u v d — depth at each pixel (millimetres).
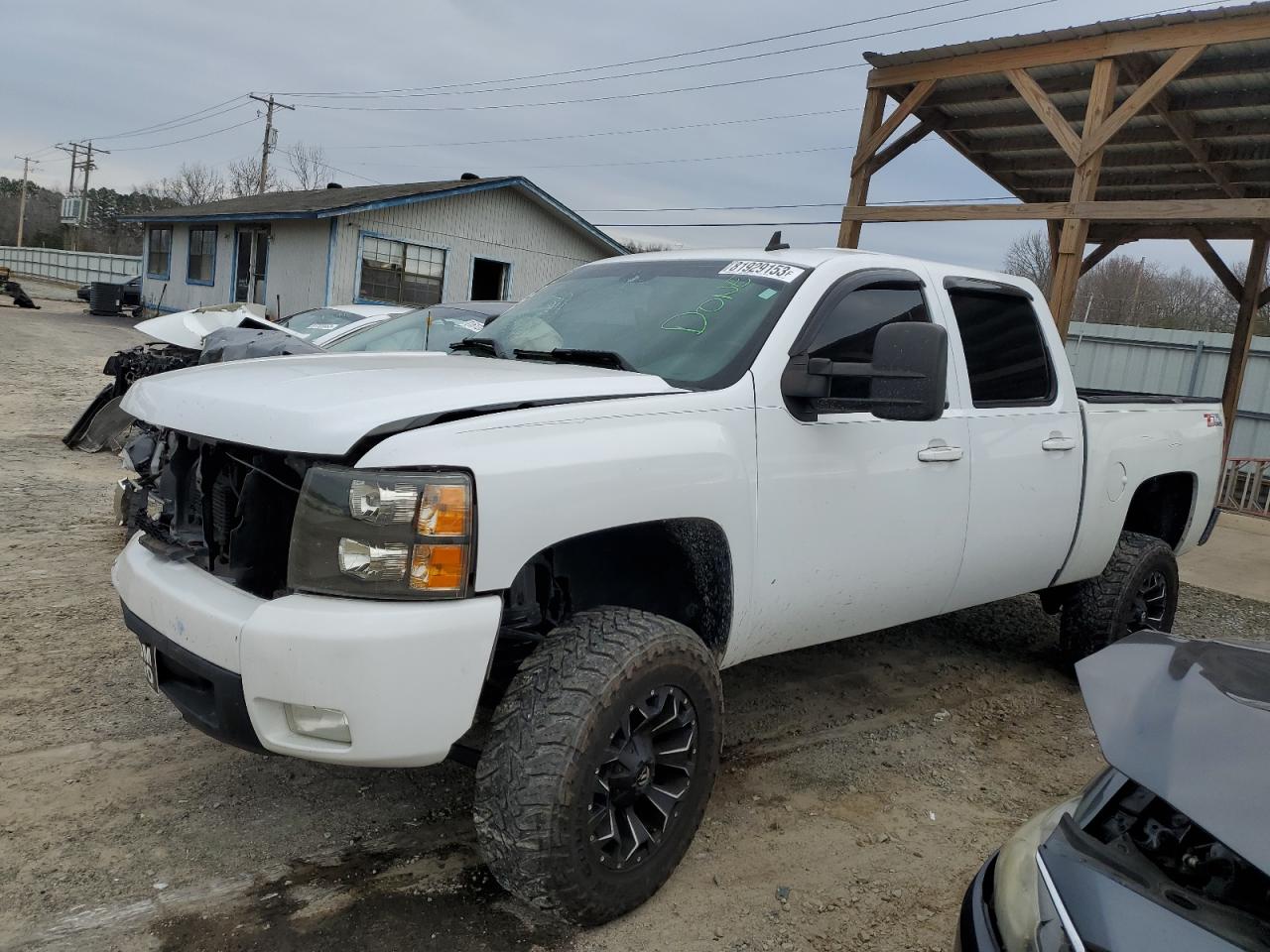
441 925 2756
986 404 4168
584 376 3066
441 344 7949
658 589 3373
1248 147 10773
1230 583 8438
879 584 3715
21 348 18375
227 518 2783
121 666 4340
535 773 2525
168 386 3098
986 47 9555
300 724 2449
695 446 2984
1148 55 8961
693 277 3857
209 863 2975
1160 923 1599
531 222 24672
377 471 2438
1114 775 1971
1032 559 4461
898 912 2992
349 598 2436
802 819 3533
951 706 4789
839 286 3623
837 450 3451
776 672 5055
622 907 2750
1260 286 12766
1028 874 1911
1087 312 45094
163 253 29812
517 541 2549
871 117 10852
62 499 7172
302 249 22156
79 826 3113
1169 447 5215
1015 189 13383
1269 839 1500
